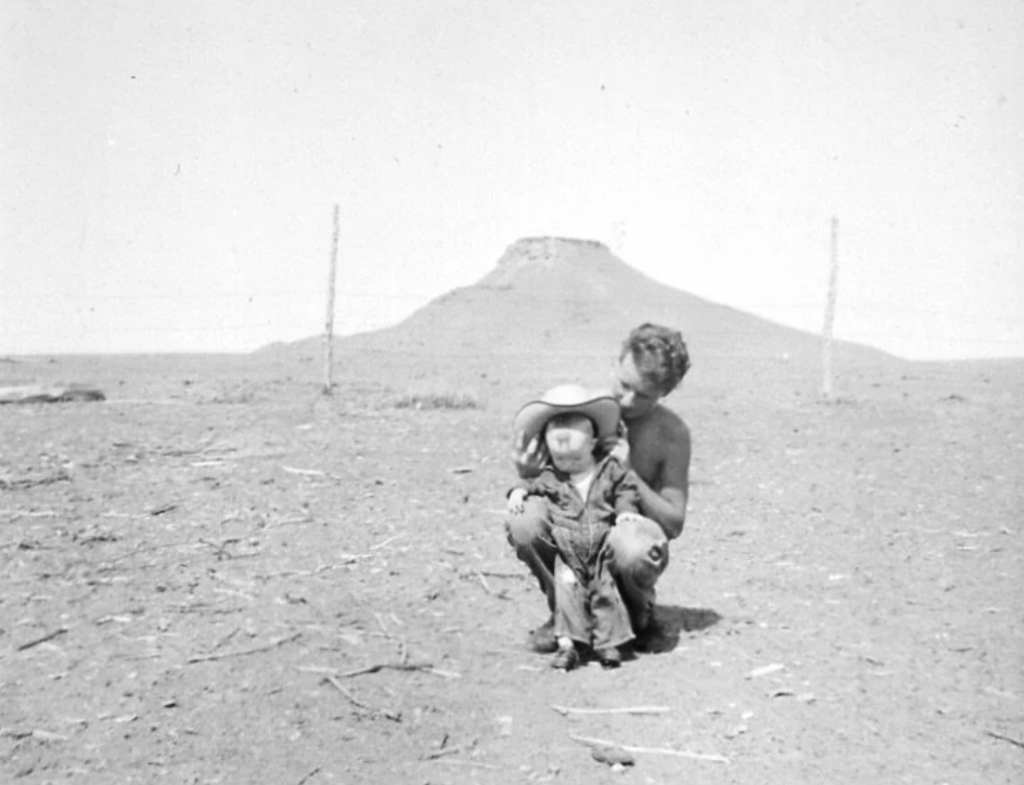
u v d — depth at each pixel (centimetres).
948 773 423
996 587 656
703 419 1474
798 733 459
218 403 1596
